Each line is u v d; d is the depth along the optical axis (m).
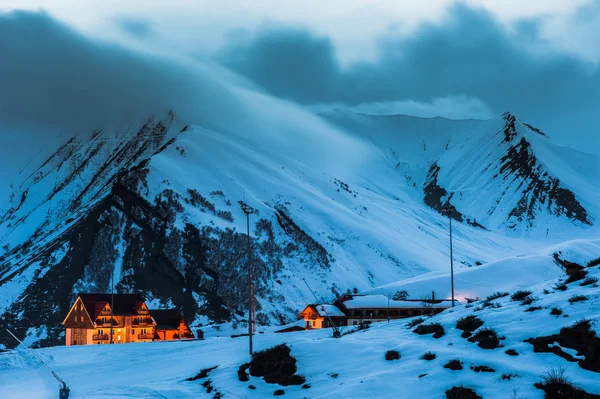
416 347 43.25
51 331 159.50
